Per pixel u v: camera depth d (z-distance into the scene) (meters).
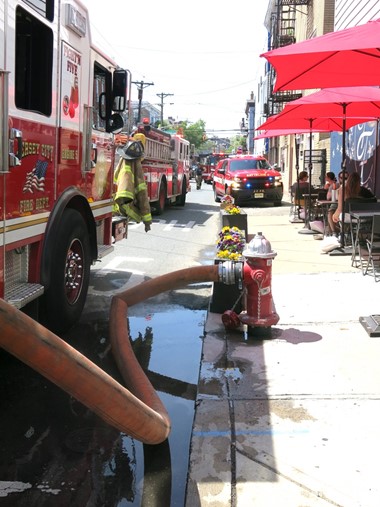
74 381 3.08
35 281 5.17
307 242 11.58
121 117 7.39
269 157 47.62
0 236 4.34
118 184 7.81
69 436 3.89
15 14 4.45
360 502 3.01
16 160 4.39
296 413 4.01
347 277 8.01
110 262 9.88
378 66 5.74
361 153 13.91
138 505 3.12
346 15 13.69
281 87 6.62
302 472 3.30
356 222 9.41
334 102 8.70
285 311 6.41
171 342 5.77
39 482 3.34
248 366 4.87
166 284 5.75
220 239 6.52
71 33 5.77
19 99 4.93
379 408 4.05
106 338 5.86
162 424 3.48
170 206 21.72
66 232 5.56
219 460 3.44
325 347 5.26
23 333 2.93
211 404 4.18
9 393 4.58
